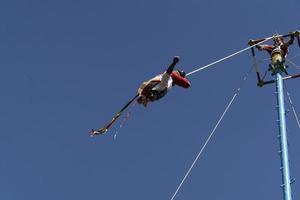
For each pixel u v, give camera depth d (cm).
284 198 2922
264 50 3806
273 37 3809
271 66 3691
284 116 3312
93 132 2995
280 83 3547
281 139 3180
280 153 3119
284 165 3047
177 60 2798
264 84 3772
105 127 2989
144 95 2944
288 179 2983
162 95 2942
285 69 3669
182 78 2981
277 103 3416
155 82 2927
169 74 2866
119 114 2994
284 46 3775
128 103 2983
